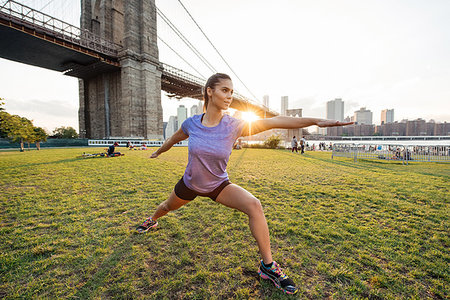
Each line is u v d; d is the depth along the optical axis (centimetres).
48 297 147
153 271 175
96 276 169
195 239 227
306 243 218
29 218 289
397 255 197
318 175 613
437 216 292
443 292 151
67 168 739
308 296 149
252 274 171
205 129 147
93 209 324
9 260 189
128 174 619
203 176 151
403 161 910
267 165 855
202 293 150
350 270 175
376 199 367
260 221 148
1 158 1130
